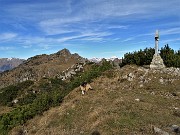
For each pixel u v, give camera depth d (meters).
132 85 40.47
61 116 32.72
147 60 54.84
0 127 40.47
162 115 25.52
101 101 33.47
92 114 28.28
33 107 42.91
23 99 104.94
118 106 28.84
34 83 125.31
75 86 48.38
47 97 42.97
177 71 44.16
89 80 47.09
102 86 42.50
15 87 121.50
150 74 43.25
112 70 48.75
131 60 56.41
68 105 35.84
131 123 23.19
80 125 27.52
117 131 21.94
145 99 32.31
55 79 129.25
